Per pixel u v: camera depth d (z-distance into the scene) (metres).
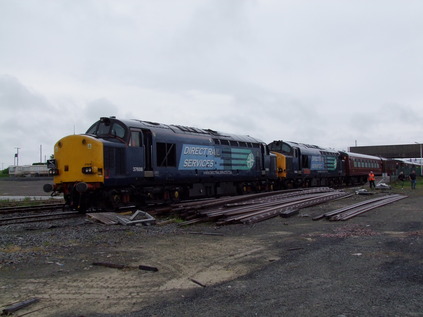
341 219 12.77
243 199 17.69
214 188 20.45
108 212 13.70
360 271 6.38
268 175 24.98
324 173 33.59
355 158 40.00
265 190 25.19
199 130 19.94
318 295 5.23
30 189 39.16
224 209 14.42
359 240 9.15
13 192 35.41
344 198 21.22
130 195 15.75
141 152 15.70
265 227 11.79
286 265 6.92
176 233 10.71
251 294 5.36
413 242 8.59
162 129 17.12
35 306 5.04
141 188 16.05
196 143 18.72
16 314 4.77
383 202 18.50
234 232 10.89
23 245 8.84
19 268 6.85
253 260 7.41
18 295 5.44
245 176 22.41
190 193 18.77
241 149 22.20
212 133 20.73
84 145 14.20
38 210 17.78
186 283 6.00
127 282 6.05
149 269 6.71
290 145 29.16
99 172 13.97
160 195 17.19
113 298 5.34
